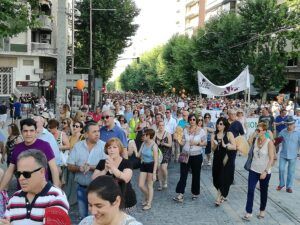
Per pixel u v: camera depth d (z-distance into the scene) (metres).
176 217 8.85
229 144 9.64
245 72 19.53
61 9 14.03
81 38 48.59
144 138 9.45
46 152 5.27
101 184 2.93
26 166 3.62
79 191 6.80
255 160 8.68
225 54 49.53
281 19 45.22
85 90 27.03
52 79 42.09
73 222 7.83
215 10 84.31
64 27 14.11
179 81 64.81
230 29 49.59
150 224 8.33
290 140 11.30
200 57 53.50
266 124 8.64
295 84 56.12
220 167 9.97
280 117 17.41
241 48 48.88
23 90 44.91
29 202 3.71
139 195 10.72
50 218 3.53
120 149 5.68
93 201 2.91
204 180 12.74
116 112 19.69
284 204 10.05
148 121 15.50
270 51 47.09
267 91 47.62
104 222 2.96
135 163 9.68
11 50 43.59
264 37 46.41
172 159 16.16
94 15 47.56
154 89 89.62
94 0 47.31
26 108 36.56
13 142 9.27
